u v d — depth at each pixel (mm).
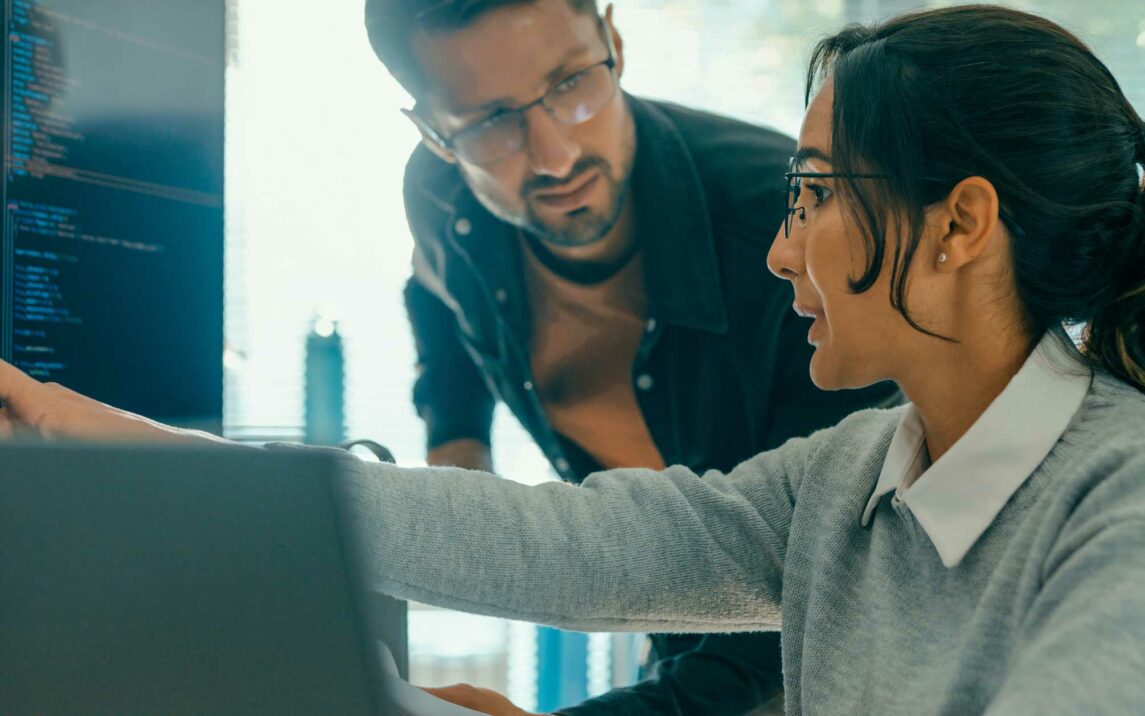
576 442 1906
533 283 1805
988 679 683
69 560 414
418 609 3018
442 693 950
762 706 1281
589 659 2754
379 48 1532
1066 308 744
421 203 1896
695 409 1709
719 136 1696
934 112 721
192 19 1123
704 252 1608
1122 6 2959
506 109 1530
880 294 750
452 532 917
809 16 3033
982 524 732
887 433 907
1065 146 718
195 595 416
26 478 414
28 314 942
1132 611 539
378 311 3248
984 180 711
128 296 1050
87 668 414
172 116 1102
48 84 958
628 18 3051
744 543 981
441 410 2012
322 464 421
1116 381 753
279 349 3242
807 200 791
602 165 1589
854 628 832
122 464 417
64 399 808
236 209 3227
